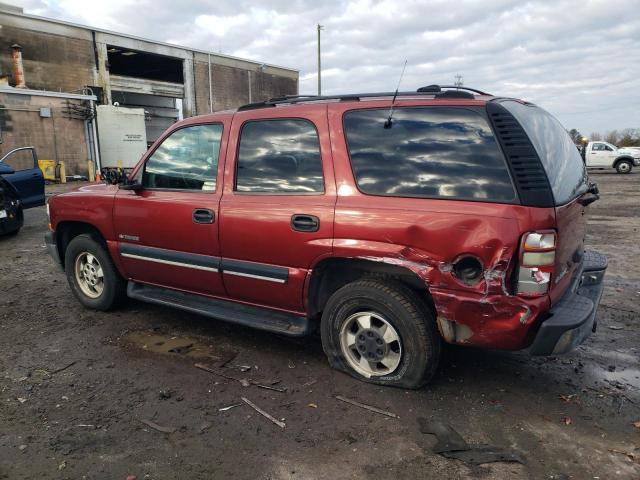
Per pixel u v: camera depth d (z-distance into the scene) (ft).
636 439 8.90
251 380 11.19
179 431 9.23
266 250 11.43
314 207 10.68
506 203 8.90
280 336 13.80
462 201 9.28
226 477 7.96
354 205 10.22
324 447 8.71
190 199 12.69
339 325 11.03
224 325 14.67
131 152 91.97
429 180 9.69
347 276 11.42
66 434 9.15
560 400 10.27
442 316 9.55
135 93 116.26
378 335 10.61
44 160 72.23
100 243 15.40
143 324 14.76
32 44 91.97
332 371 11.57
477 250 8.96
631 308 15.98
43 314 15.71
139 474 8.04
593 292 11.16
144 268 14.10
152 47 114.42
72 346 13.19
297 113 11.41
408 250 9.62
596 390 10.69
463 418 9.59
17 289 18.57
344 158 10.63
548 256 8.76
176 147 13.37
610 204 44.04
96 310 15.94
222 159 12.38
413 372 10.28
